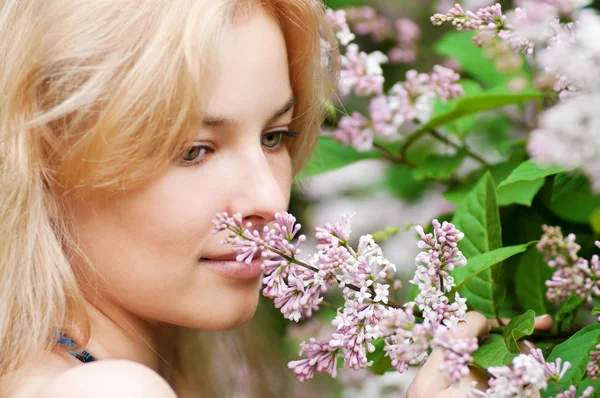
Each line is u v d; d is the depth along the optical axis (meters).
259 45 0.98
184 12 0.96
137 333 1.02
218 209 0.98
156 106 0.96
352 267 0.94
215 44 0.96
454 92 1.15
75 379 0.91
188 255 0.98
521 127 1.25
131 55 0.97
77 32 0.97
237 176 0.98
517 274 1.07
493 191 1.03
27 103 0.98
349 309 0.94
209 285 0.98
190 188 0.97
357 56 1.16
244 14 0.98
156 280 0.98
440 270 0.94
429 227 1.13
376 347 1.04
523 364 0.88
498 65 1.17
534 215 1.13
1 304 0.97
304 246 1.55
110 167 0.96
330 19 1.15
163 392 0.92
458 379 0.88
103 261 0.98
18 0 0.99
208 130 0.97
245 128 0.98
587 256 1.12
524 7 0.93
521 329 0.95
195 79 0.96
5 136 0.98
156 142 0.96
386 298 0.94
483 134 1.26
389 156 1.20
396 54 1.52
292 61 1.04
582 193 1.10
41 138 0.98
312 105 1.08
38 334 0.97
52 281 0.98
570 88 0.91
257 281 1.00
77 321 0.99
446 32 1.60
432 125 1.14
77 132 0.97
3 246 0.98
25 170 0.98
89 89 0.96
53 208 0.99
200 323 0.99
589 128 0.88
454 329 0.91
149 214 0.97
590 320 1.14
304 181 1.28
